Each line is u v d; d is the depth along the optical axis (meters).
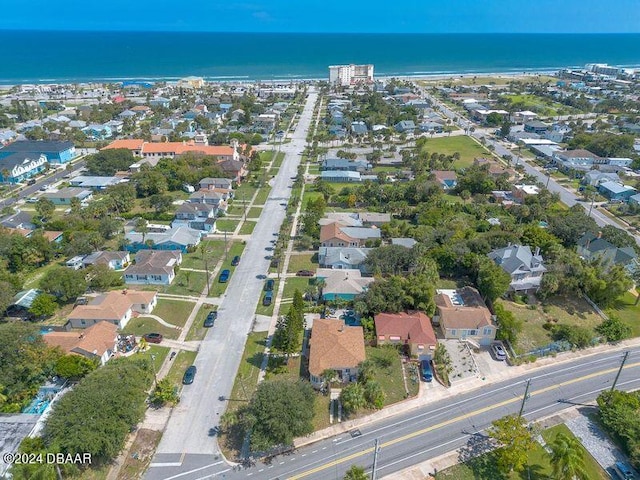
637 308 98.62
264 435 61.06
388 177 174.88
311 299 97.88
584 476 55.09
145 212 143.25
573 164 191.12
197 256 117.44
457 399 73.56
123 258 110.94
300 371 78.62
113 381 64.31
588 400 73.69
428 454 63.84
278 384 66.06
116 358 75.00
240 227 135.50
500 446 65.12
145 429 66.94
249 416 62.12
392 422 69.00
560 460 55.50
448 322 86.38
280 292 102.19
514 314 94.50
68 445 56.59
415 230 124.81
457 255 106.94
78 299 97.19
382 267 105.56
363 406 71.19
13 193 158.50
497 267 97.88
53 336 79.44
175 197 158.00
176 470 60.91
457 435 67.00
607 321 89.38
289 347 79.38
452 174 173.88
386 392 74.38
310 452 64.00
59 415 59.47
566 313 95.69
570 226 123.31
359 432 67.19
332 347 77.31
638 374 79.19
